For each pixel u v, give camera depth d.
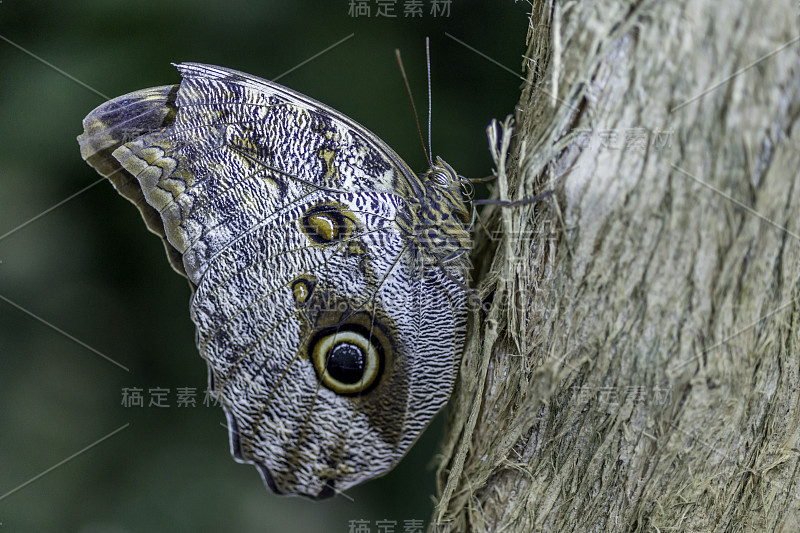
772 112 0.55
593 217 0.56
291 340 0.60
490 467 0.58
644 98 0.56
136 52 0.66
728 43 0.55
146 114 0.59
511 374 0.58
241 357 0.60
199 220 0.60
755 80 0.55
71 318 0.67
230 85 0.59
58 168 0.66
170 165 0.59
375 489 0.69
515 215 0.58
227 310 0.60
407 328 0.60
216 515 0.68
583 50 0.56
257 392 0.60
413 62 0.67
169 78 0.66
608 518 0.57
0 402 0.67
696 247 0.56
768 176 0.55
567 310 0.57
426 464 0.68
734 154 0.55
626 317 0.56
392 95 0.67
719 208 0.56
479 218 0.60
